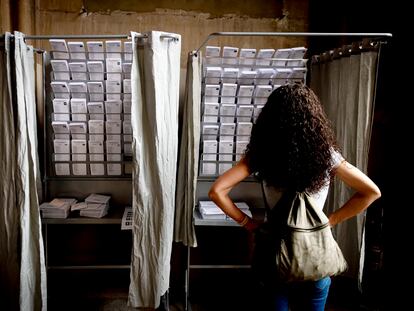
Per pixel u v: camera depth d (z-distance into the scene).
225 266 2.68
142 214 2.02
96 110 2.41
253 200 2.86
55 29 2.73
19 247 2.06
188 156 2.28
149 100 1.96
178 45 2.04
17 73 1.91
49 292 2.75
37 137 2.57
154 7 2.77
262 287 1.39
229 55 2.35
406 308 2.53
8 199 2.04
